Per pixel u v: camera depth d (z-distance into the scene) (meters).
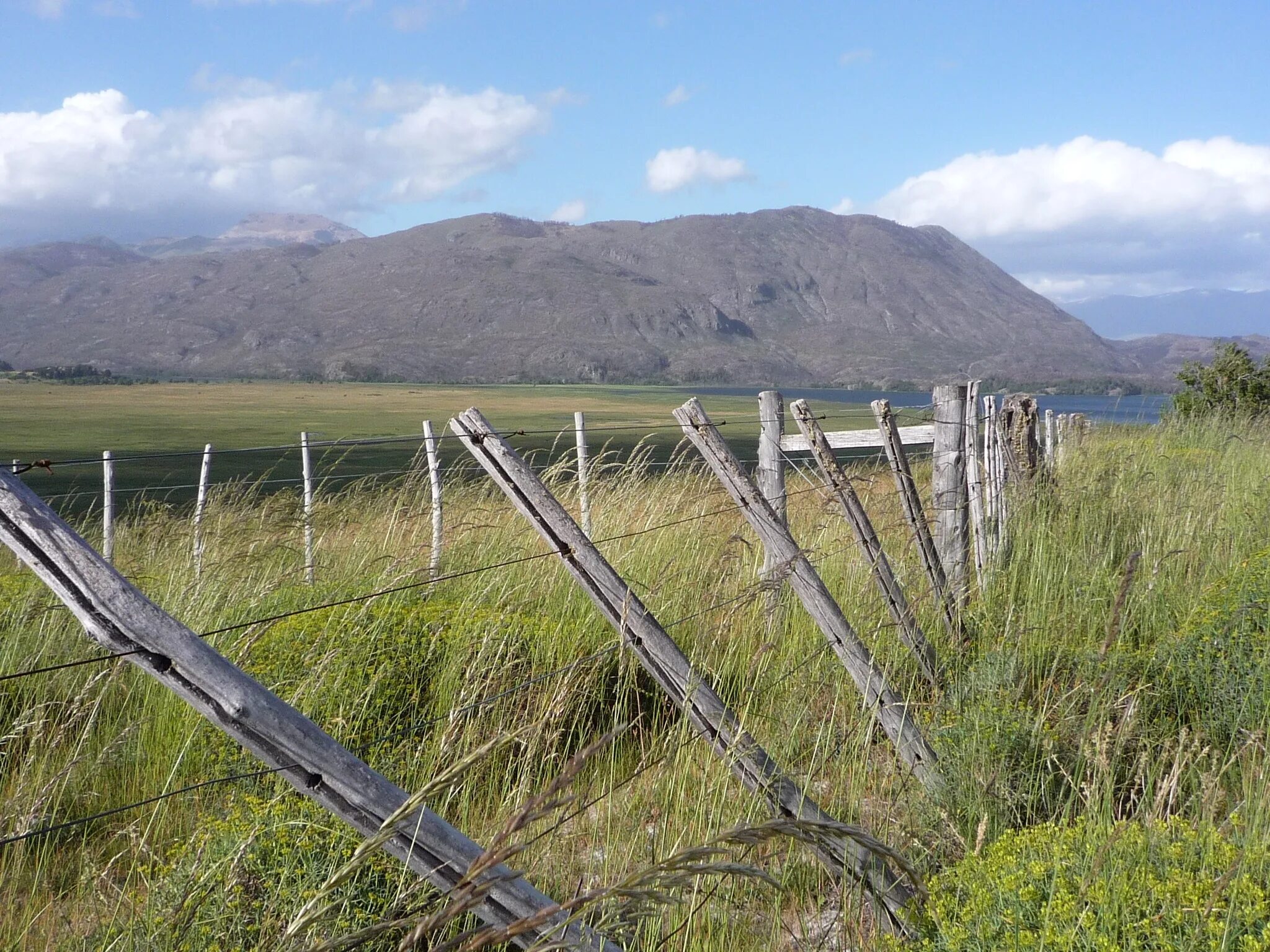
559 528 3.16
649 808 3.69
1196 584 6.32
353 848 2.91
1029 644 5.21
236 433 91.19
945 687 5.09
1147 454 10.64
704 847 1.82
